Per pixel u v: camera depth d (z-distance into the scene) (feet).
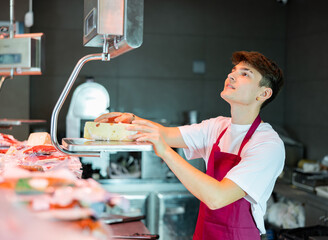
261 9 14.33
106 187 11.55
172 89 13.83
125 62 13.51
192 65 13.93
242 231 5.47
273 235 11.50
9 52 7.10
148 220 11.80
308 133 12.98
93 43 4.99
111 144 4.05
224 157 5.77
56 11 13.03
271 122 14.64
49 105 13.08
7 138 6.36
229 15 14.12
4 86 11.89
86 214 2.25
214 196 4.73
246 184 4.94
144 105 13.67
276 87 5.92
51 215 2.17
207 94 14.06
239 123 6.00
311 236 7.82
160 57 13.71
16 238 1.85
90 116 11.75
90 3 4.58
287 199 11.77
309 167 11.41
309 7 12.87
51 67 13.06
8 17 11.82
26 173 2.91
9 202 2.17
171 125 12.45
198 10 13.91
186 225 11.80
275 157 5.24
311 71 12.80
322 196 9.86
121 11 4.11
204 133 6.76
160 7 13.66
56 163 4.67
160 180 11.94
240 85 5.68
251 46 14.32
